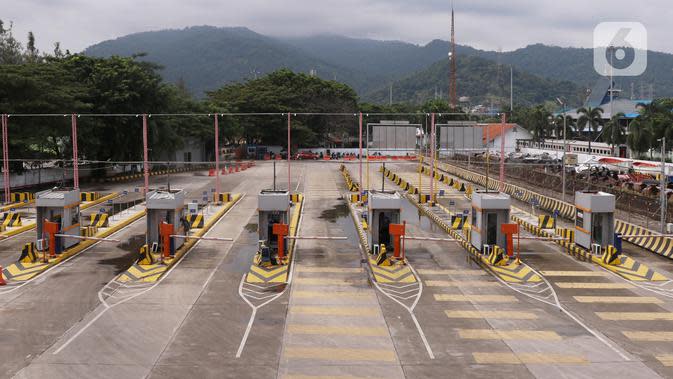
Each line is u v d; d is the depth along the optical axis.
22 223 38.97
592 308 22.28
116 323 20.27
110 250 31.70
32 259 28.23
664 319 21.05
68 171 68.44
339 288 24.80
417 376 16.23
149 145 70.06
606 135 77.50
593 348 18.31
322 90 117.94
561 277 26.73
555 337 19.23
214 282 25.58
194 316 21.06
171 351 17.88
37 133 53.91
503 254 29.45
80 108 60.12
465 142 47.81
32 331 19.42
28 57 89.88
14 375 16.12
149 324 20.19
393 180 67.62
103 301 22.69
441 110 121.19
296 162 96.44
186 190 58.59
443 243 34.38
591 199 30.17
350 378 16.08
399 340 18.92
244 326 20.09
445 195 55.94
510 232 28.86
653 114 70.44
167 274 26.88
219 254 30.98
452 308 22.22
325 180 68.62
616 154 78.06
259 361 17.19
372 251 30.42
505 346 18.45
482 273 27.47
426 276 26.92
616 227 36.94
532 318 21.09
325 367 16.81
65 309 21.69
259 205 29.72
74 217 31.64
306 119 112.88
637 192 47.69
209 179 69.56
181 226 32.34
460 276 26.94
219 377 16.11
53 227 28.72
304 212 45.34
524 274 27.02
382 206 29.86
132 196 54.28
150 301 22.77
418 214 45.53
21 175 59.91
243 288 24.67
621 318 21.14
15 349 17.92
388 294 23.98
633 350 18.17
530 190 54.59
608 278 26.58
